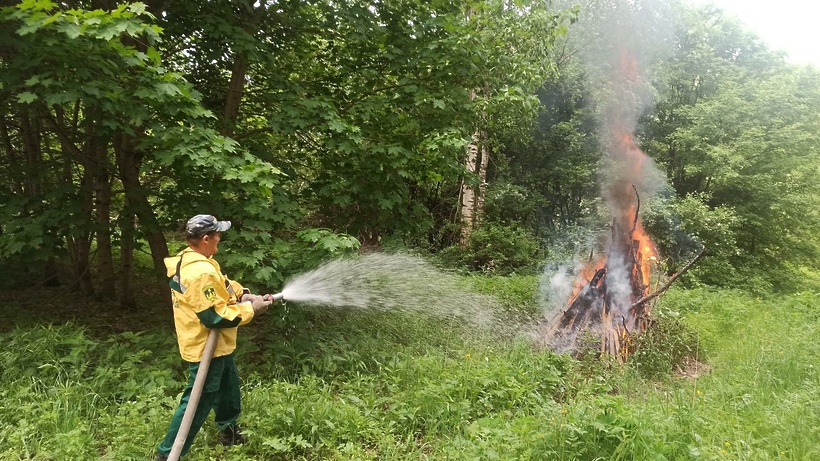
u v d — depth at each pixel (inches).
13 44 156.2
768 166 543.2
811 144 551.2
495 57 282.4
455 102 254.4
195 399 123.9
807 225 589.9
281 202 209.3
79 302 297.7
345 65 271.1
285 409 154.6
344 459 139.9
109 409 160.1
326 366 199.2
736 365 223.9
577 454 132.7
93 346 186.5
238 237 198.4
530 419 155.9
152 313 289.6
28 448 137.8
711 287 458.6
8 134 294.0
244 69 249.9
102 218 267.3
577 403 174.6
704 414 164.1
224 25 212.8
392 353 222.7
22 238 195.3
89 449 136.5
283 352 206.1
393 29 261.0
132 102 170.2
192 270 124.9
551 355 220.7
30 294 309.1
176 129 177.0
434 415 163.3
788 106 550.0
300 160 271.9
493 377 189.2
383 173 245.8
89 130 237.5
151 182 245.0
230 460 137.8
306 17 262.5
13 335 193.2
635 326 252.7
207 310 123.6
